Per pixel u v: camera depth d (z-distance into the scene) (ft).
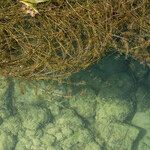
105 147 7.06
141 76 6.98
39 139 6.73
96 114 6.94
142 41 5.54
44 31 5.28
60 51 5.54
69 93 6.48
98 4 5.16
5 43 5.39
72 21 5.24
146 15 5.44
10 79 6.20
